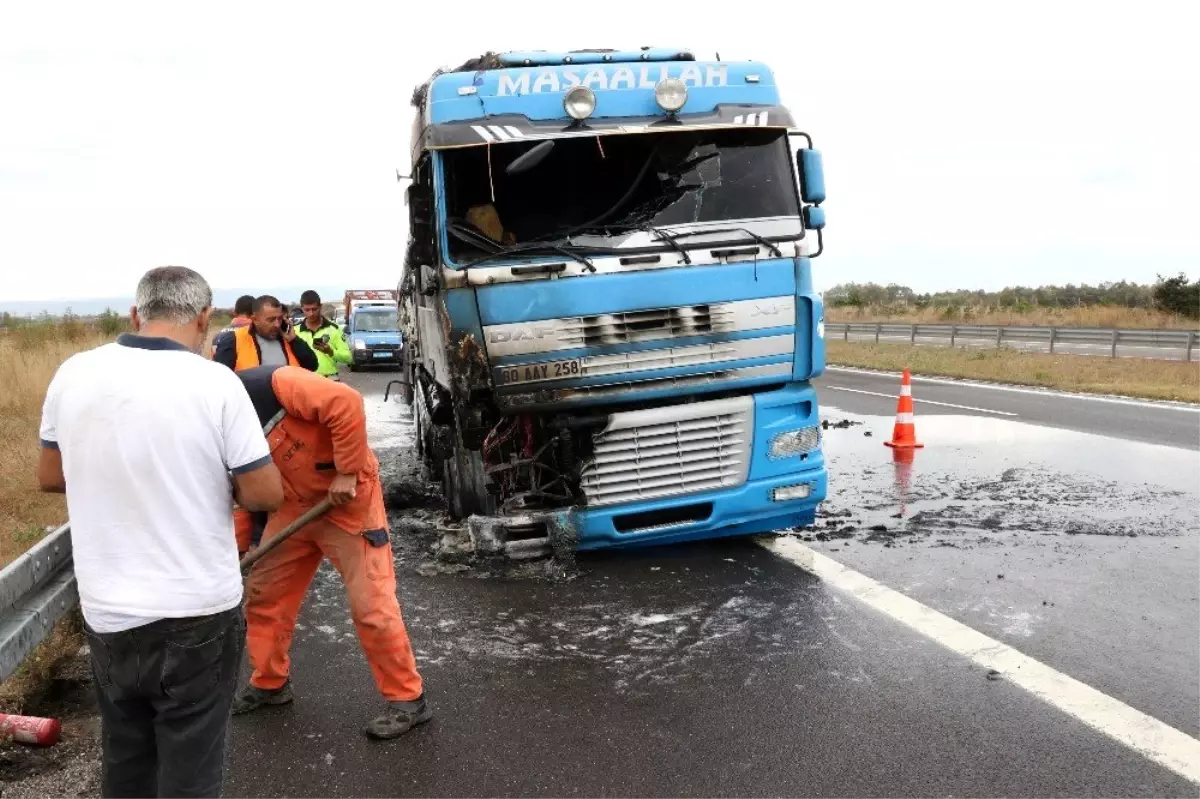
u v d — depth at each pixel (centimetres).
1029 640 474
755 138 620
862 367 2331
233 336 707
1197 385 1691
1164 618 502
